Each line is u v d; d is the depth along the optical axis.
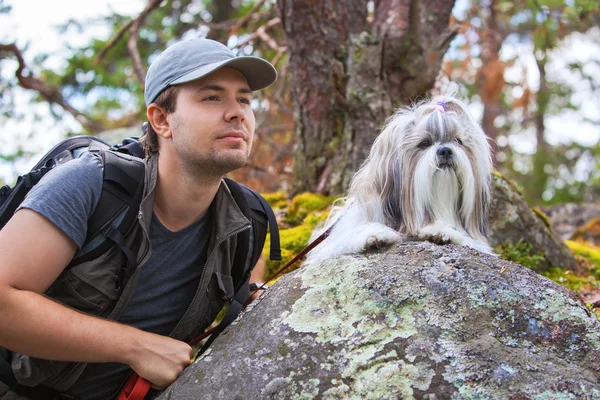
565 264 4.99
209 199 2.76
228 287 2.88
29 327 2.35
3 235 2.41
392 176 3.21
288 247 4.68
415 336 2.31
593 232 7.39
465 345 2.26
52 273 2.46
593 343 2.27
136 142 2.88
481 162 3.21
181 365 2.60
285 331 2.46
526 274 2.52
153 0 7.63
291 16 5.39
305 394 2.27
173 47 2.72
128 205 2.56
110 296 2.60
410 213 3.13
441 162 3.04
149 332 2.74
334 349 2.35
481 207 3.25
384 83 5.39
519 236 4.77
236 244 2.89
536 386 2.12
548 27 7.07
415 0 5.50
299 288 2.63
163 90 2.66
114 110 11.82
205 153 2.58
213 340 2.80
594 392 2.10
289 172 7.35
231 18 11.52
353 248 2.89
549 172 13.27
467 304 2.38
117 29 10.27
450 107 3.27
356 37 5.43
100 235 2.54
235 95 2.67
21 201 2.64
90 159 2.60
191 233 2.81
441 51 5.58
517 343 2.29
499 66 9.16
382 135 3.30
